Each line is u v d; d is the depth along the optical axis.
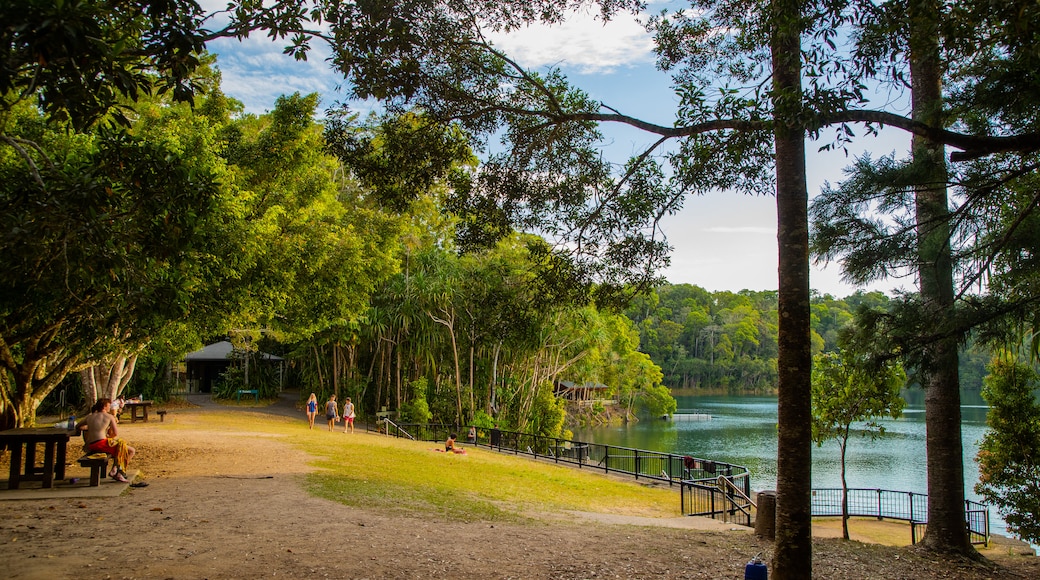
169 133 11.66
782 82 6.75
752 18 7.89
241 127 16.70
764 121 6.33
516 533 9.23
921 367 7.48
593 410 60.03
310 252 15.80
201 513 8.80
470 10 8.10
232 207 11.21
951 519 10.16
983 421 52.38
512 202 9.81
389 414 34.56
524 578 6.61
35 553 6.23
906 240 7.43
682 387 121.00
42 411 31.02
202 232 5.80
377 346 37.94
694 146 8.34
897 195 7.30
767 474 30.42
